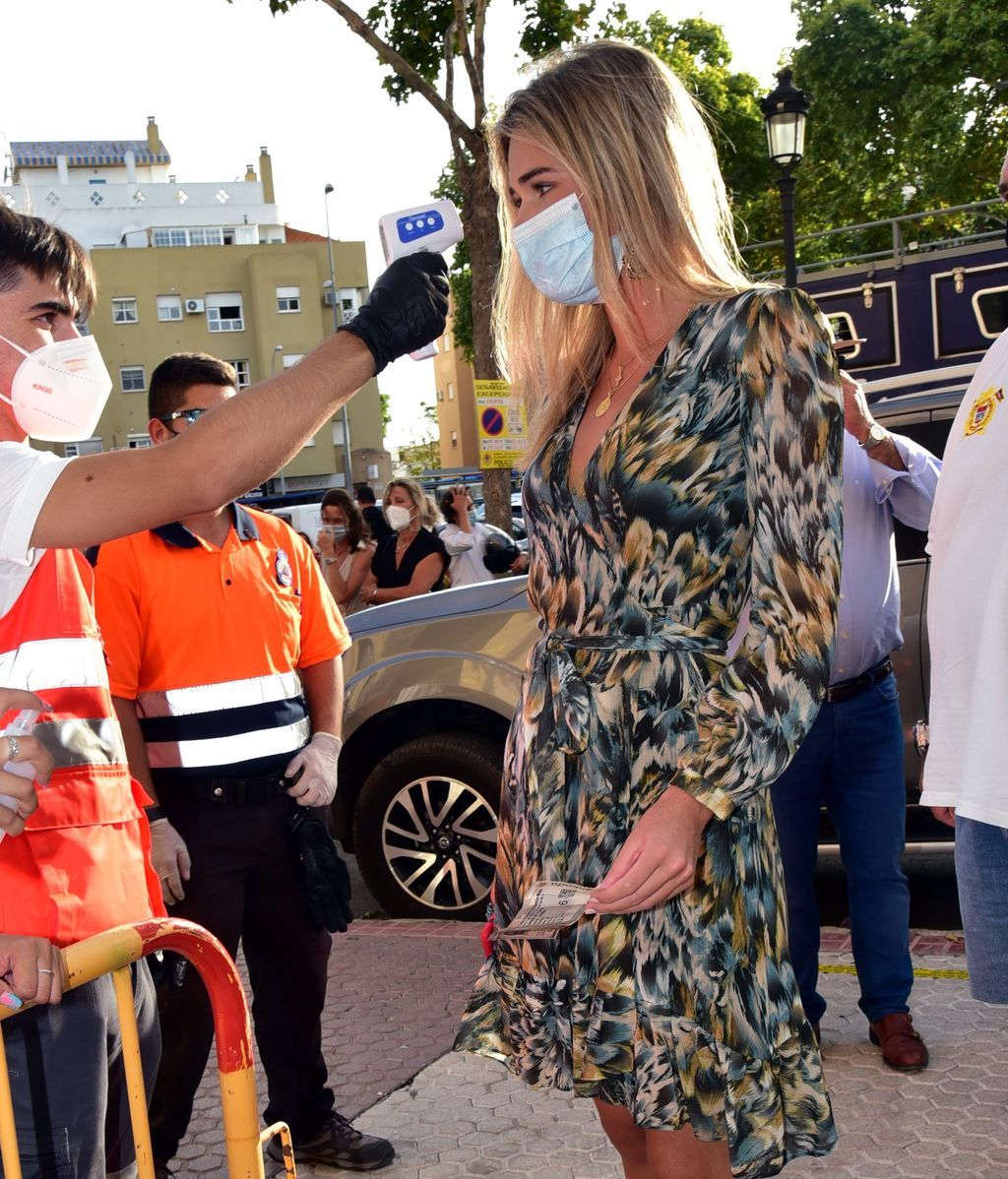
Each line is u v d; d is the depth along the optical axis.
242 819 2.85
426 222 1.74
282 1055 3.09
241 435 1.50
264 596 2.95
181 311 54.31
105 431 53.78
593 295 1.86
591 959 1.76
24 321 1.69
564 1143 3.19
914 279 14.68
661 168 1.78
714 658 1.71
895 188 25.72
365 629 5.31
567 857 1.78
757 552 1.65
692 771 1.57
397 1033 4.00
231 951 2.91
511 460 12.23
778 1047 1.73
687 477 1.71
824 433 1.65
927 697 4.52
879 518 3.44
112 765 1.76
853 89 24.41
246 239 64.56
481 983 2.01
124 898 1.72
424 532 8.22
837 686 3.43
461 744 5.11
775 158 12.20
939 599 2.37
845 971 4.30
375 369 1.61
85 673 1.73
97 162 78.81
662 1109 1.70
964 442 2.35
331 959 4.80
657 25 30.05
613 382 1.89
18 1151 1.49
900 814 3.52
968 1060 3.47
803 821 3.46
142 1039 1.84
